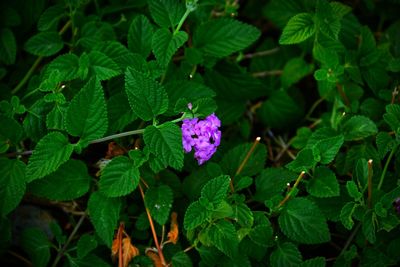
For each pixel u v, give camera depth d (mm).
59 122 621
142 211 673
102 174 607
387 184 669
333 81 689
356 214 634
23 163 625
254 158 673
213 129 619
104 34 702
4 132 627
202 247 637
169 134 600
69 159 633
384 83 722
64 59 654
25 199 686
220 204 610
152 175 649
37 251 649
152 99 603
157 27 708
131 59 650
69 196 631
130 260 646
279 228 661
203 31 687
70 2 688
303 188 677
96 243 643
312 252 702
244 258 636
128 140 674
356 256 664
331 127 709
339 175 708
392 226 631
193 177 670
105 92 702
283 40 675
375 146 701
